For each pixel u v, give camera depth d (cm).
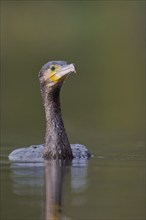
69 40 4400
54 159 1452
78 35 4525
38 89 2980
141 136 2011
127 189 1139
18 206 1027
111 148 1705
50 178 1231
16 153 1521
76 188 1144
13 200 1062
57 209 1006
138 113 2555
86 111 2591
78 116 2475
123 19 4728
